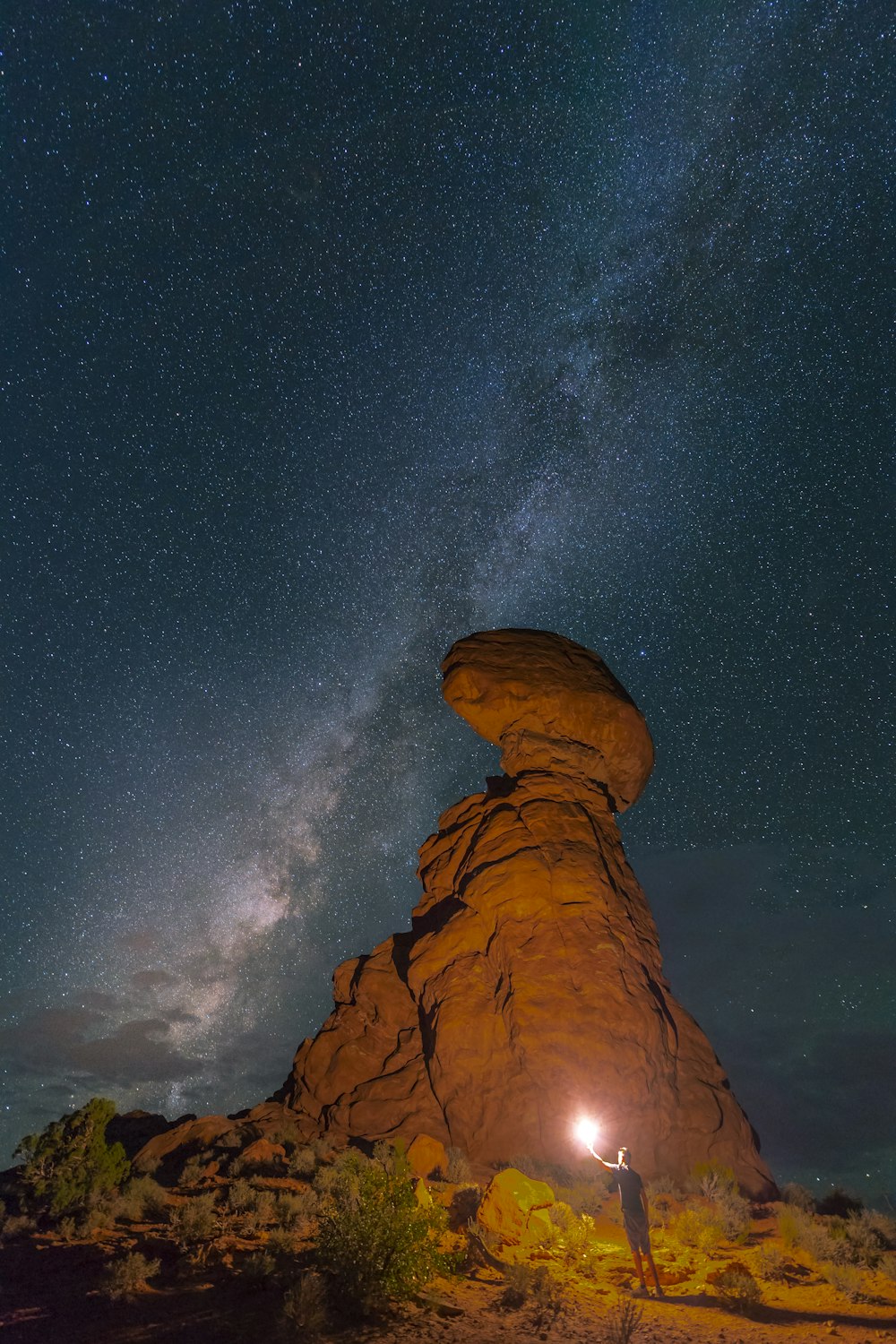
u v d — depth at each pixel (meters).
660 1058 14.00
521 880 15.34
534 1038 13.66
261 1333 6.03
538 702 18.02
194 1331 6.06
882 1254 8.84
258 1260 7.06
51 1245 8.16
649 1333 6.34
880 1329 6.43
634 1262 8.23
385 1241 6.98
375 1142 13.60
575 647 19.44
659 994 15.32
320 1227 7.70
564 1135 12.94
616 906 15.48
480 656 18.67
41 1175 10.06
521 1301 6.98
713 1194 11.19
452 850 17.44
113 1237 8.40
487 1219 8.66
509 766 18.09
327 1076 15.57
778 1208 11.38
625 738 18.06
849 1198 12.12
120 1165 10.29
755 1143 14.35
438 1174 11.90
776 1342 6.11
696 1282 7.76
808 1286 7.73
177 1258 7.68
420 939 16.16
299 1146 13.20
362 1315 6.48
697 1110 13.80
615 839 17.27
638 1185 7.91
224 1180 11.09
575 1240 8.53
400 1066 15.19
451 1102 13.82
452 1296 7.04
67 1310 6.45
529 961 14.47
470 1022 14.27
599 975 14.25
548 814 16.45
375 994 16.48
